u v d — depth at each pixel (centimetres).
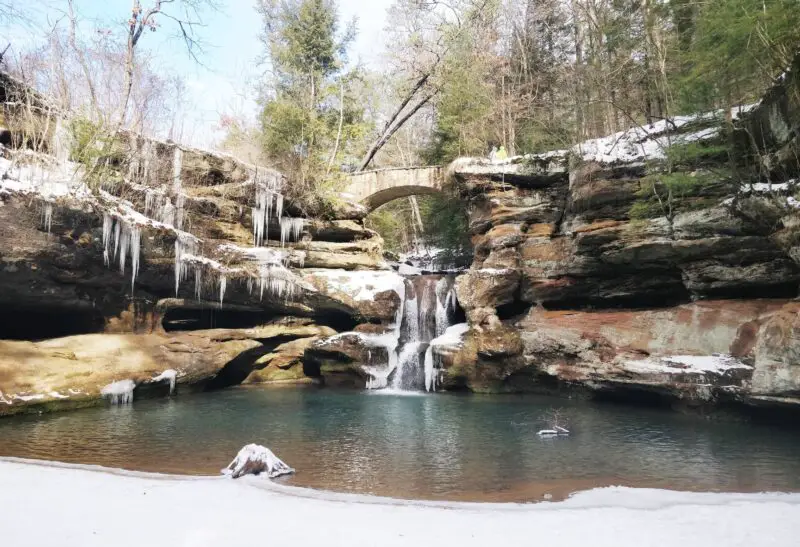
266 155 2841
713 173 1420
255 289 1984
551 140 2470
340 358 2039
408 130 4353
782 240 1177
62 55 1709
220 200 2092
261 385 2073
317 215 2517
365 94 3650
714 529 539
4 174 1322
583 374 1612
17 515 557
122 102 1873
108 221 1505
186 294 1853
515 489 753
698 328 1414
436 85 3316
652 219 1570
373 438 1110
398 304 2198
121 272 1602
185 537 503
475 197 2159
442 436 1133
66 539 491
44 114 1672
